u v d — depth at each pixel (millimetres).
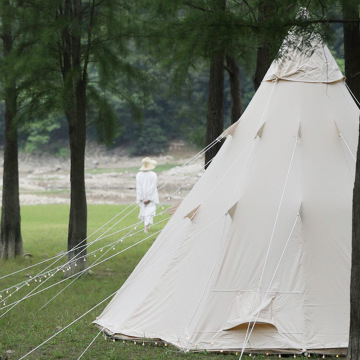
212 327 10609
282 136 11594
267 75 12336
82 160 17500
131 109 18000
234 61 19078
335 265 10727
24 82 17734
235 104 19234
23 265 19312
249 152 11688
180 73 17172
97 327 12117
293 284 10609
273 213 11000
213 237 11297
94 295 15031
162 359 10062
